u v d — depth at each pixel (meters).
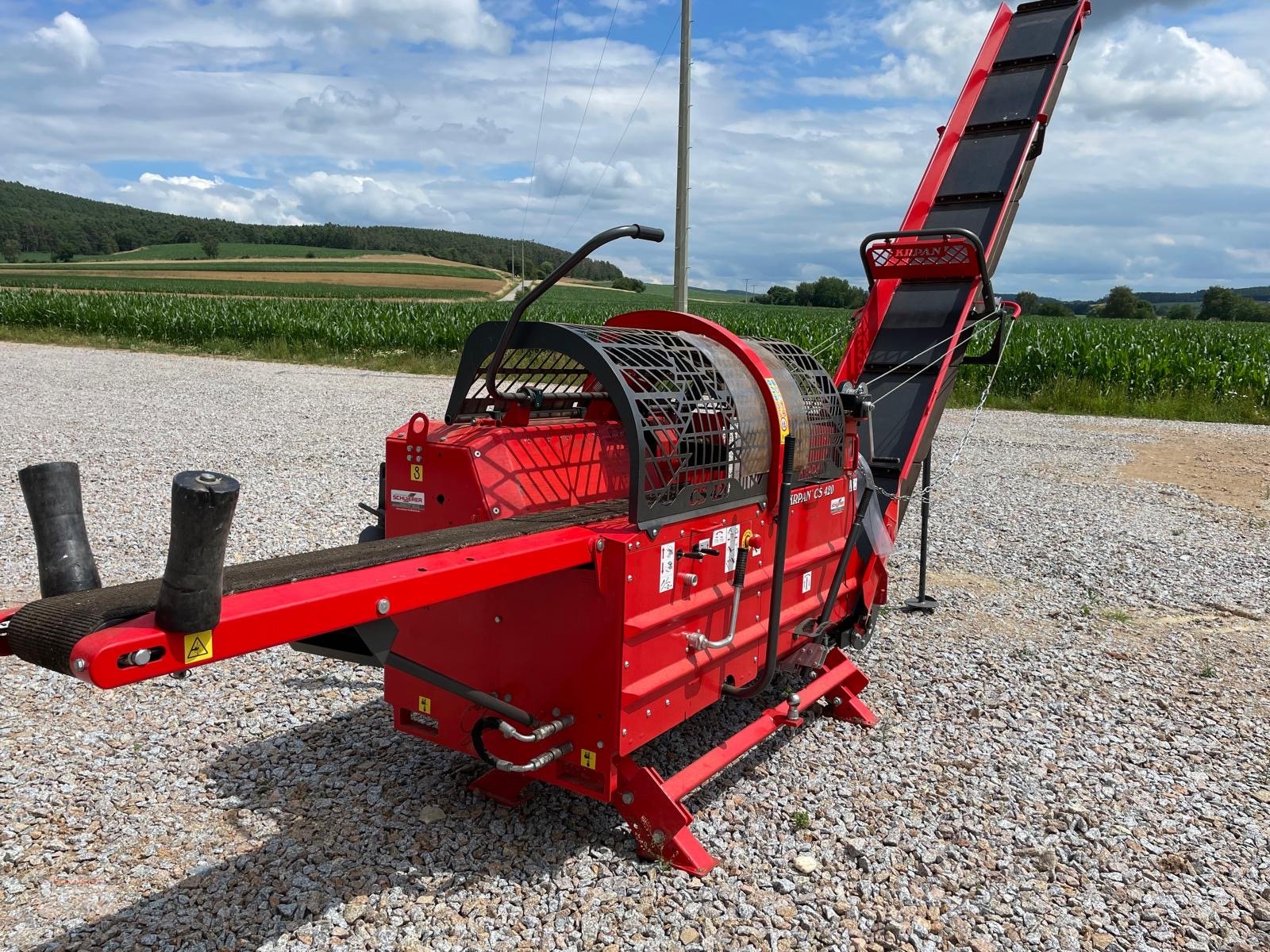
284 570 2.30
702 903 3.19
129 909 3.04
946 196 6.02
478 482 3.37
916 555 8.03
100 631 1.80
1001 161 5.98
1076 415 17.95
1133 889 3.37
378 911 3.05
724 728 4.60
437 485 3.49
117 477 9.69
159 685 4.86
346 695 4.81
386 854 3.38
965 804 3.94
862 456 5.21
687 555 3.34
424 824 3.58
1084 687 5.25
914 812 3.85
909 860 3.50
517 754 3.39
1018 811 3.89
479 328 3.55
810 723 4.72
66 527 2.31
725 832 3.66
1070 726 4.75
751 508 3.81
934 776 4.18
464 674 3.46
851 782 4.11
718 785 4.04
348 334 26.64
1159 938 3.10
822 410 4.41
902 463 5.27
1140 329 30.53
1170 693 5.19
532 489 3.59
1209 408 17.55
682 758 4.27
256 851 3.38
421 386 19.62
